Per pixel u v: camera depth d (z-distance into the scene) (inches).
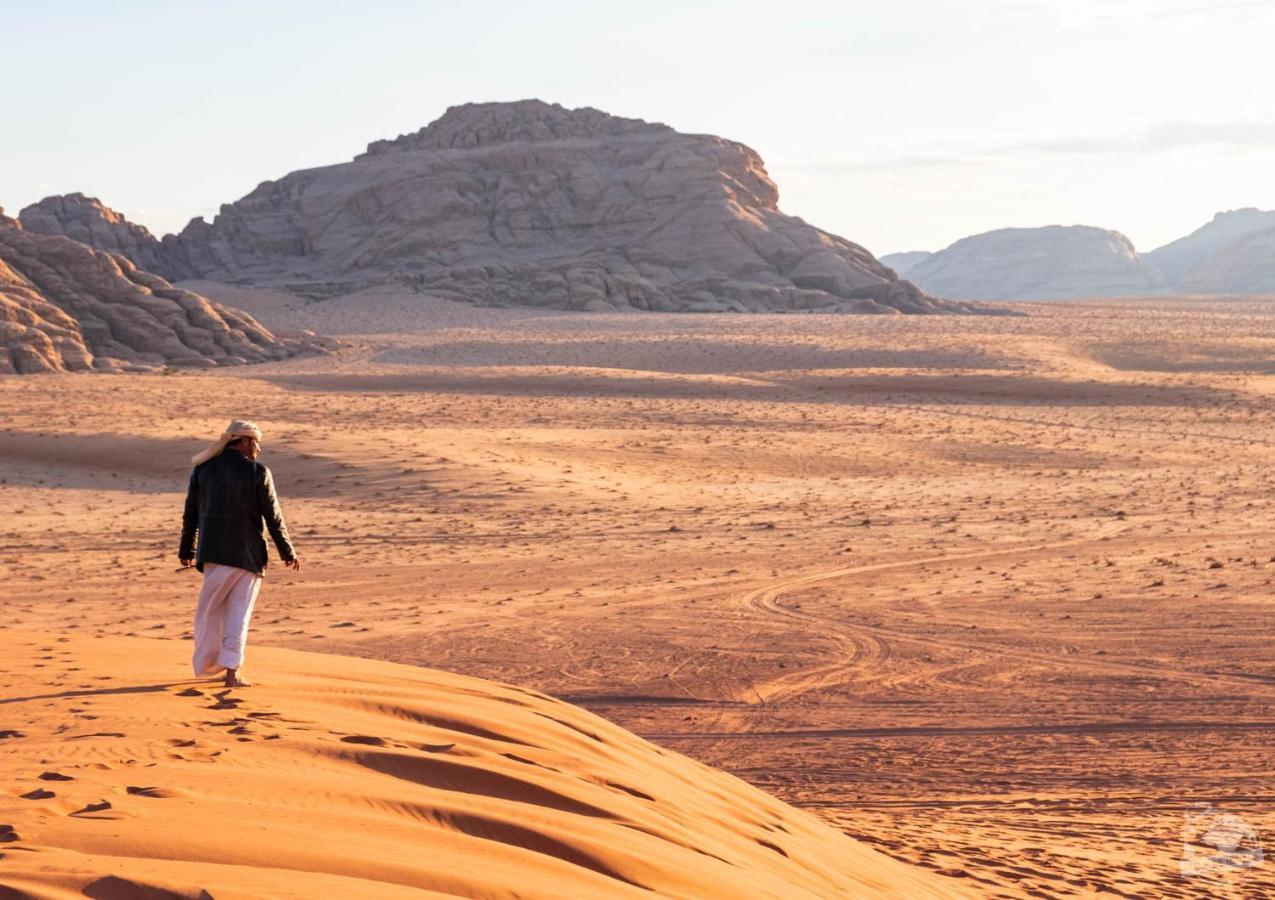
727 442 1963.6
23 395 2642.7
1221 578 919.0
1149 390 2842.0
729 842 223.1
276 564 1029.8
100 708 228.4
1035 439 2114.9
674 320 5497.1
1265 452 1988.2
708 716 565.3
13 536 1184.2
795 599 874.1
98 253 4603.8
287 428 1977.1
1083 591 886.4
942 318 5565.9
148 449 1764.3
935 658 682.8
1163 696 587.5
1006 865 316.2
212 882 119.9
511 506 1384.1
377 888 127.0
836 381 3088.1
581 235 7780.5
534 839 170.1
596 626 776.9
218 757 188.7
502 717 271.7
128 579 948.6
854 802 417.1
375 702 257.4
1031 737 518.0
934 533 1215.6
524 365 3828.7
